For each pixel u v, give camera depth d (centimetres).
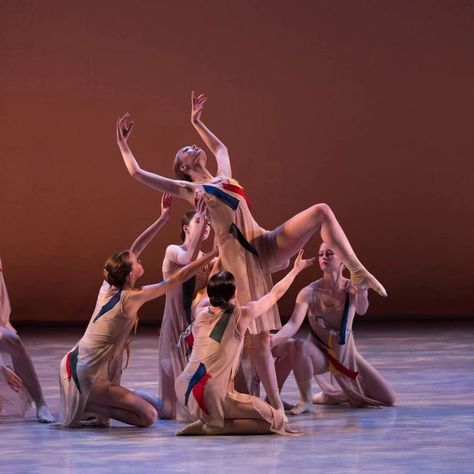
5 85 3591
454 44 3669
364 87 3669
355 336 3075
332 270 1795
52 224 3622
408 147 3678
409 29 3669
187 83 3628
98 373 1611
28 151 3606
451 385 2041
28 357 1708
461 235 3697
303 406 1748
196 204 1675
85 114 3609
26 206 3616
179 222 3631
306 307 1788
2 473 1274
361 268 1620
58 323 3566
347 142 3675
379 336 3066
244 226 1677
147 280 3634
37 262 3631
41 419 1680
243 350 1677
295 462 1313
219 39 3634
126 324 1620
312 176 3672
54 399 1919
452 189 3691
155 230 1777
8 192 3609
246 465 1298
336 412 1744
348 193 3681
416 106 3672
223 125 3644
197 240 1677
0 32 3588
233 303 1590
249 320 1558
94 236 3631
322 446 1424
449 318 3616
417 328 3294
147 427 1617
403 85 3669
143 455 1374
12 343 1695
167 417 1717
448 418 1655
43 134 3603
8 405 1738
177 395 1568
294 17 3647
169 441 1481
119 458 1356
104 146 3619
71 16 3603
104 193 3625
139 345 2867
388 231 3694
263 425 1524
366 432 1537
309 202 3672
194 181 1742
